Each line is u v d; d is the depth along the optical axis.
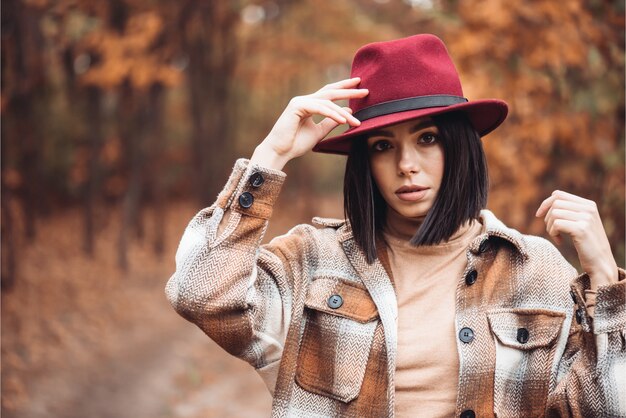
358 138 1.61
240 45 12.30
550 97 3.96
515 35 3.85
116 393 4.87
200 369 5.68
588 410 1.42
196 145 12.53
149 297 7.80
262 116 16.88
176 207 14.22
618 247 3.73
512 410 1.52
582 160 4.00
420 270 1.64
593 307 1.43
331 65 12.52
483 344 1.53
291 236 1.75
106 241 10.16
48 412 4.33
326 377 1.59
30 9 6.81
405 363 1.55
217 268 1.51
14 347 5.21
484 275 1.61
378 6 8.32
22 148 8.24
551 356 1.53
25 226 8.43
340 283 1.65
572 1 3.69
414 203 1.58
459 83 1.63
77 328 6.09
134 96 9.12
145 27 7.14
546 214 1.50
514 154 3.95
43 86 8.36
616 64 3.77
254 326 1.58
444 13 4.14
